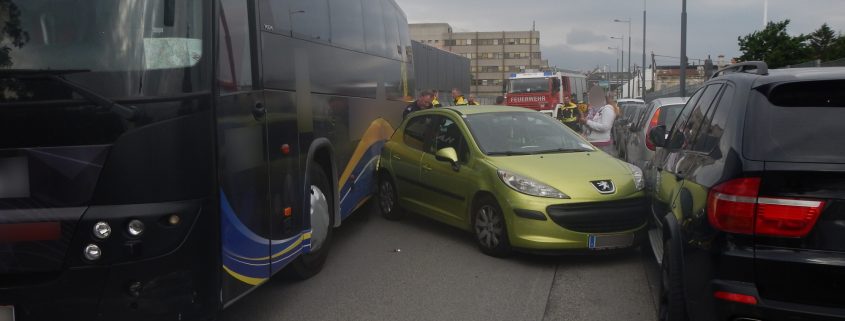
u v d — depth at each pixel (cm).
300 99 599
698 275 366
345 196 767
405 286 615
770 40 2506
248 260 457
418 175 837
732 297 339
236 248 438
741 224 340
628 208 664
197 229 396
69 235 381
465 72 3684
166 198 388
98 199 381
